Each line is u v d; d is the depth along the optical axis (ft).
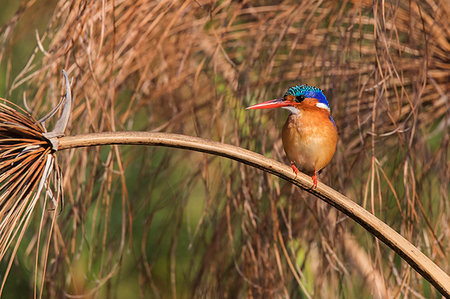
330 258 26.81
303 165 23.35
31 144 16.10
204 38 28.55
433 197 29.22
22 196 16.08
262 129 27.35
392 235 17.46
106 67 26.91
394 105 27.58
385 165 28.53
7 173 15.70
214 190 29.50
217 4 28.48
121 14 27.09
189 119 30.68
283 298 28.17
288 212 27.86
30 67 26.25
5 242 15.81
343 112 26.89
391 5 24.39
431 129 30.86
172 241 30.78
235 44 28.68
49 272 27.35
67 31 24.38
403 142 25.64
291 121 22.77
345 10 27.17
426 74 24.41
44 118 17.10
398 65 26.23
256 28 27.81
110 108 27.17
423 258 17.22
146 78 28.81
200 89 29.91
